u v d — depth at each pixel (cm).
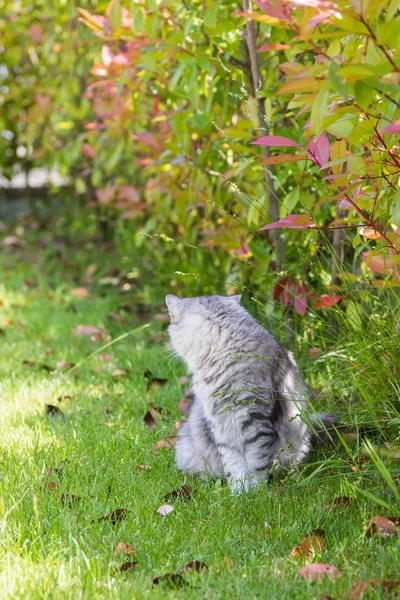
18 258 912
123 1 490
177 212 664
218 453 368
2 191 1134
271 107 451
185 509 319
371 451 311
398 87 239
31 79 962
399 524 291
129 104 629
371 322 372
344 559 268
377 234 316
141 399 472
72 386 504
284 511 315
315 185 401
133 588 254
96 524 301
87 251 922
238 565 271
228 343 357
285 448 345
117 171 839
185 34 417
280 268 473
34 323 661
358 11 235
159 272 734
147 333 631
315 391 410
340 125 270
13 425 430
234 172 450
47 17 843
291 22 263
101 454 381
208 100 466
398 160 292
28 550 283
